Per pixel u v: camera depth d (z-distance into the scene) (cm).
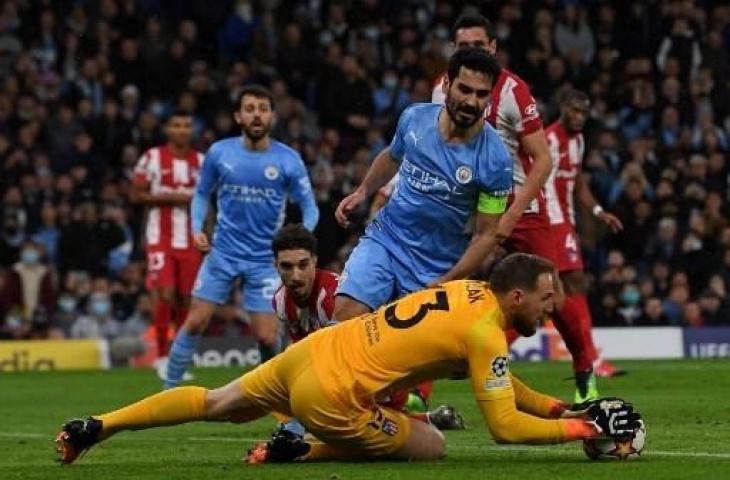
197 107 4791
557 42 5153
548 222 2252
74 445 1628
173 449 1883
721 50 5156
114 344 4106
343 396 1558
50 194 4425
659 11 5216
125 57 4831
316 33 5075
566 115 2827
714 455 1678
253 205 2650
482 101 1755
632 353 4128
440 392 2792
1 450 1922
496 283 1541
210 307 2680
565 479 1442
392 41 5153
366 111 4847
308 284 1764
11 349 4012
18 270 4131
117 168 4588
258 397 1617
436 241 1888
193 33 4962
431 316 1554
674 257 4412
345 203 1959
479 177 1823
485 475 1478
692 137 4869
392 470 1531
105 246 4300
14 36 4925
